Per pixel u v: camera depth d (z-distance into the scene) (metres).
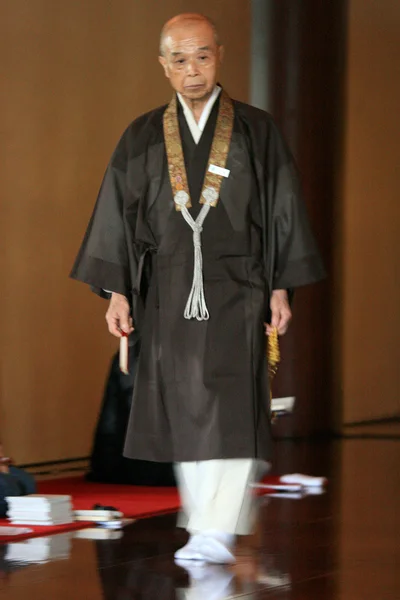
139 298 9.72
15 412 16.95
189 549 9.58
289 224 9.54
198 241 9.34
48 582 8.84
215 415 9.19
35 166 17.28
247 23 20.92
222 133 9.48
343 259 23.05
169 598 8.29
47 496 11.69
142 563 9.56
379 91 23.91
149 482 15.01
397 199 24.66
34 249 17.27
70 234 17.88
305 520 11.92
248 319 9.35
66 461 17.69
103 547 10.34
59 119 17.64
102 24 18.36
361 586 8.66
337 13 21.92
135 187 9.59
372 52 23.55
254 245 9.48
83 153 18.06
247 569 9.30
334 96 21.91
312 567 9.40
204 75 9.30
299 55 20.98
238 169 9.45
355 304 23.50
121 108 18.72
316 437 21.69
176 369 9.33
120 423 15.34
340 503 13.15
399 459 17.86
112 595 8.40
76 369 17.97
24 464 17.06
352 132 23.08
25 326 17.12
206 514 9.41
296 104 21.11
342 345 23.20
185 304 9.32
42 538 10.82
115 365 15.59
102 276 9.68
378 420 24.30
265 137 9.61
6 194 16.83
